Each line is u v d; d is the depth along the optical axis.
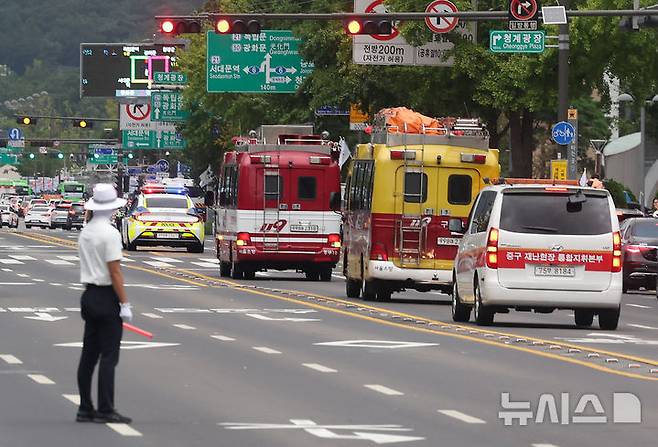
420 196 62.28
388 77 112.31
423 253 62.31
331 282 78.69
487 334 46.06
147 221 109.25
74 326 47.28
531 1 74.94
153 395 30.94
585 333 48.03
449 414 28.44
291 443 24.88
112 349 27.31
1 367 35.75
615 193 108.44
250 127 140.62
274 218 77.81
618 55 97.06
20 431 26.11
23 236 144.00
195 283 73.12
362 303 61.69
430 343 42.81
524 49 76.56
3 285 68.88
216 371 35.31
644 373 35.72
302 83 125.12
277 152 78.12
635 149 161.62
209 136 184.12
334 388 32.25
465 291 51.41
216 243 85.62
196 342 42.53
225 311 54.88
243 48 125.81
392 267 62.12
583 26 95.06
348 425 26.92
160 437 25.50
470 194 62.47
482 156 62.28
